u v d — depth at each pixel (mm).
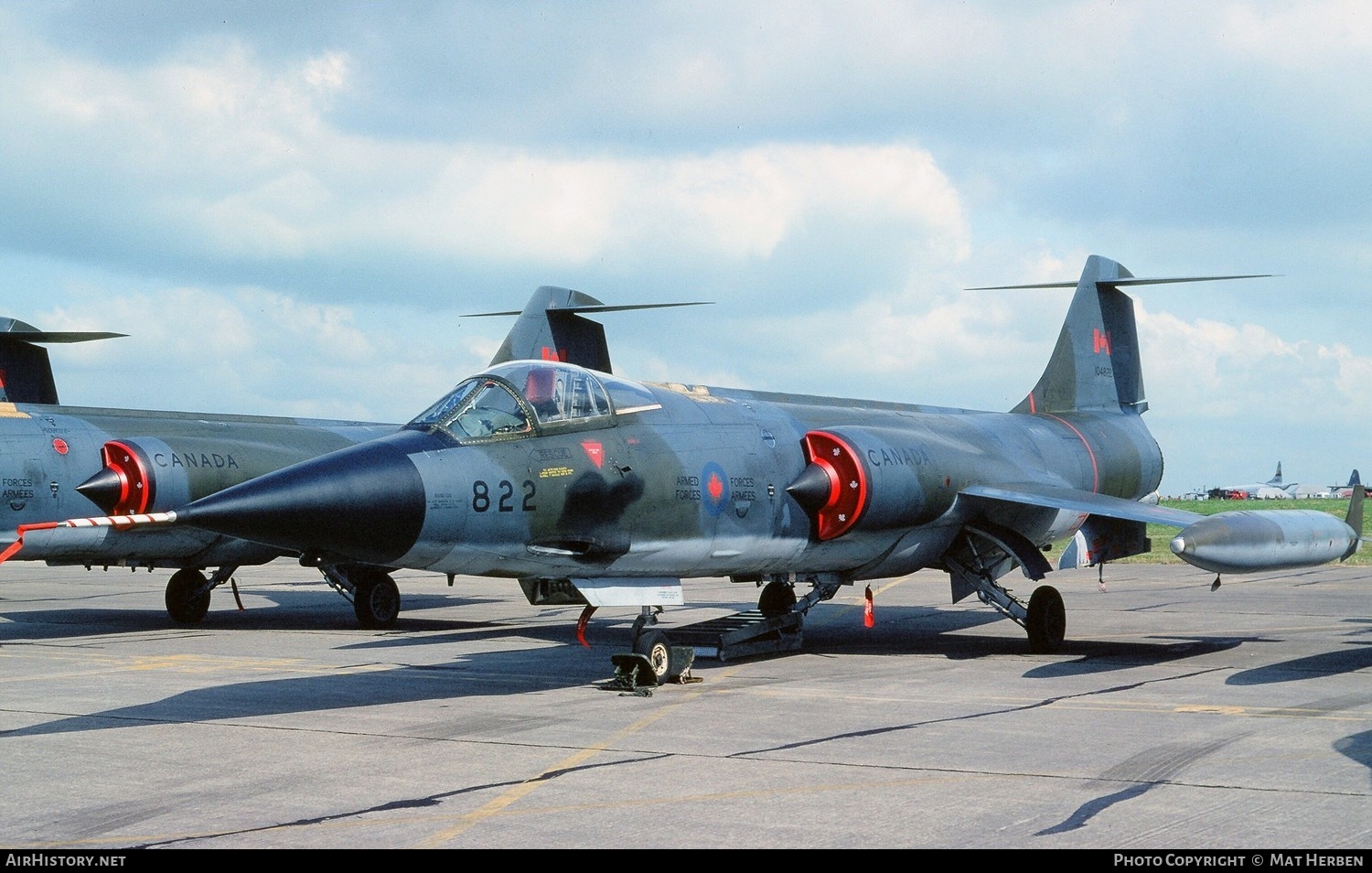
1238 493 181625
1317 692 11453
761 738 9141
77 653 15062
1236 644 15617
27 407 18312
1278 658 14133
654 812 6945
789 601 17891
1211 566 12047
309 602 24016
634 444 12148
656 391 13180
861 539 14312
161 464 17891
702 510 12586
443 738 9188
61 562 18594
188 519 9250
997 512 15773
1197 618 19516
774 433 13906
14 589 27547
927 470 14539
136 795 7387
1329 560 13547
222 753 8625
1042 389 20281
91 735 9336
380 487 10070
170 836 6480
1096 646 15484
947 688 11727
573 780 7750
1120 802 7125
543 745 8883
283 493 9617
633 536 11945
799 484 13547
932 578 32312
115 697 11250
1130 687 11773
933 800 7188
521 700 11023
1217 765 8109
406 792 7453
